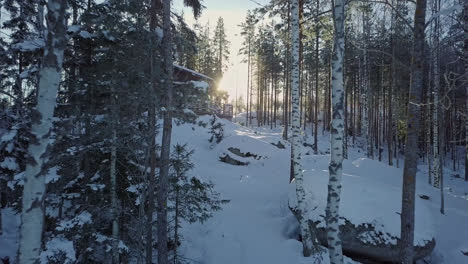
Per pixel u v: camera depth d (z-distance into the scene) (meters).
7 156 9.59
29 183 3.75
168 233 10.02
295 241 9.77
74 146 7.67
